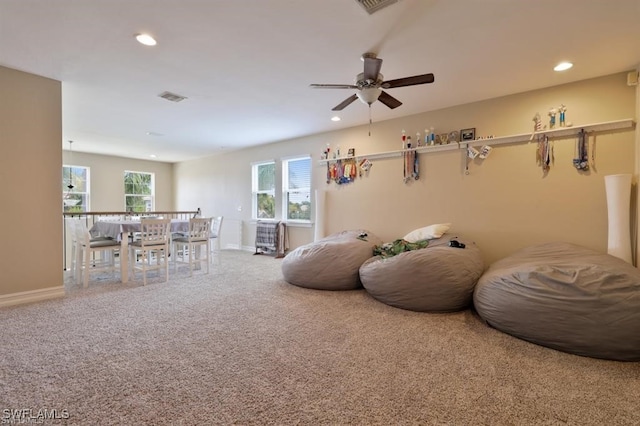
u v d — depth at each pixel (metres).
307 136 5.90
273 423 1.40
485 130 3.91
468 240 3.81
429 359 2.00
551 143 3.47
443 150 4.22
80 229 3.96
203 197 8.27
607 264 2.31
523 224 3.65
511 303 2.33
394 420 1.42
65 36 2.49
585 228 3.29
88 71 3.12
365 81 2.68
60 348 2.12
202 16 2.22
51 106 3.28
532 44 2.59
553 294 2.16
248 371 1.85
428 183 4.37
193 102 4.04
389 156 4.74
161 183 8.96
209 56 2.82
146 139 6.17
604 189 3.18
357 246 3.83
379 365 1.92
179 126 5.22
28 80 3.14
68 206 7.28
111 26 2.35
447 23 2.29
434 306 2.88
